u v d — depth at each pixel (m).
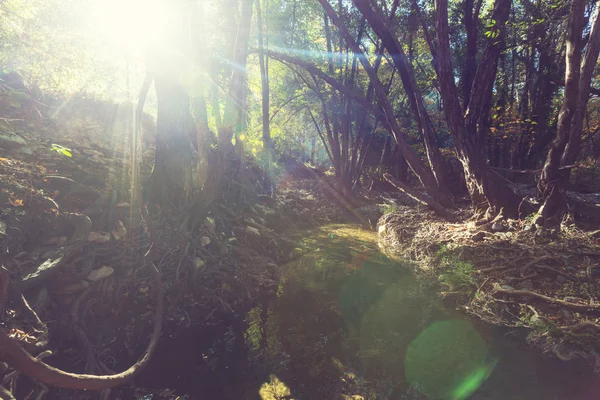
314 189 19.88
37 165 5.74
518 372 3.87
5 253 3.91
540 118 15.91
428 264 7.35
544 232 6.85
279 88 18.22
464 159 8.81
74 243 4.59
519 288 5.56
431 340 4.53
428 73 15.63
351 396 3.46
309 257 8.48
